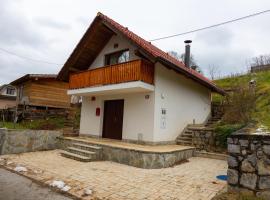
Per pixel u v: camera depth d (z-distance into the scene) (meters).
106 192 5.32
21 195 5.06
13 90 32.75
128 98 11.81
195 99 14.22
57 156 9.63
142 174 7.03
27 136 10.59
